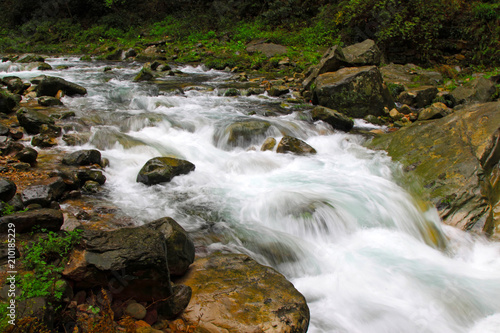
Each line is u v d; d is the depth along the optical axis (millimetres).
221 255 4520
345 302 4422
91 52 24172
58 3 29953
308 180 6922
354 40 20859
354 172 7422
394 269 5066
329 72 12359
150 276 3443
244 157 7488
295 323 3547
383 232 5797
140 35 25922
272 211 5695
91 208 5289
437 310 4512
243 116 9945
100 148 7469
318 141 8898
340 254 5199
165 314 3553
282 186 6621
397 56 19141
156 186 6242
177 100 11102
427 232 6098
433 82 14484
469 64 18844
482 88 12055
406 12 18375
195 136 8727
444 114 10367
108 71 16266
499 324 4438
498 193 6852
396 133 8516
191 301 3697
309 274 4797
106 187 6074
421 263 5305
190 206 5711
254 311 3619
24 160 6156
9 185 4387
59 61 19938
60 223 3977
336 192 6391
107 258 3395
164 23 26859
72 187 5668
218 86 13773
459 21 19625
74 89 10820
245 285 3941
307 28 22750
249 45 21688
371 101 10656
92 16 29844
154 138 8281
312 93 11570
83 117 8812
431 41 18672
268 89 13391
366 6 19422
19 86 10859
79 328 3146
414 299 4629
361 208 6027
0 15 30594
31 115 7633
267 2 25953
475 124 7723
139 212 5340
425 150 7621
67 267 3385
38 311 2893
